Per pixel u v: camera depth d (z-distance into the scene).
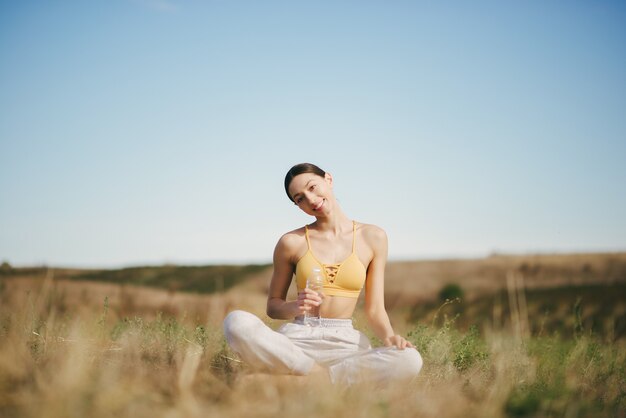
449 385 4.16
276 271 4.65
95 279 27.34
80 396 3.16
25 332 4.70
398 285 31.47
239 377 3.84
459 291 28.53
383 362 4.00
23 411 3.01
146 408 3.11
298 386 3.77
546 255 37.03
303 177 4.49
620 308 21.11
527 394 3.88
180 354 4.47
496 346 5.86
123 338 5.07
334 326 4.34
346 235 4.58
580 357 5.37
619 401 4.13
